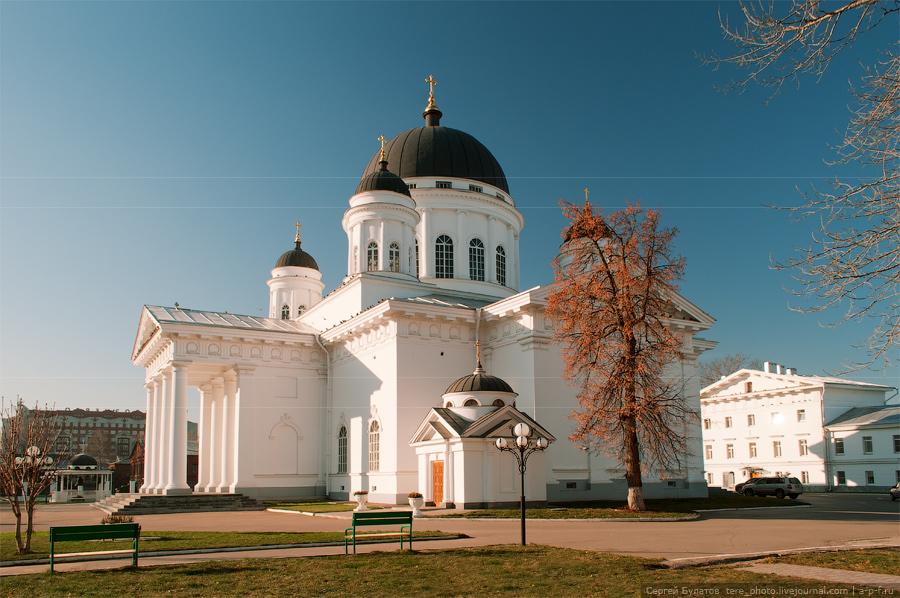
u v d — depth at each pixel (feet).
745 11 35.73
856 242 37.60
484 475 104.99
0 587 46.52
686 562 52.80
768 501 128.36
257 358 148.05
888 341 37.68
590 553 58.49
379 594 42.34
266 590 44.01
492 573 48.91
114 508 136.15
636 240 106.63
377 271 153.07
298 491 147.84
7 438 71.51
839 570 49.26
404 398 128.98
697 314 150.00
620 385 104.42
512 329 131.85
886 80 36.01
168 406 146.72
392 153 175.01
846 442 202.28
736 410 235.20
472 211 168.35
